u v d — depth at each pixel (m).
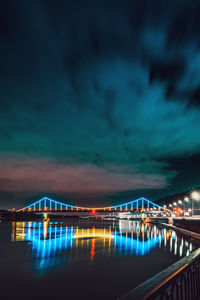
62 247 38.34
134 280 20.53
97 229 77.56
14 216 170.75
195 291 3.71
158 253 30.28
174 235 49.50
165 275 2.72
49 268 25.23
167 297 2.70
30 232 67.94
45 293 18.12
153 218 107.25
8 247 39.56
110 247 37.00
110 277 21.52
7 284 20.27
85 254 31.81
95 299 16.69
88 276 22.00
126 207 159.88
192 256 3.70
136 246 37.22
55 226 99.38
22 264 27.30
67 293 17.92
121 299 2.09
